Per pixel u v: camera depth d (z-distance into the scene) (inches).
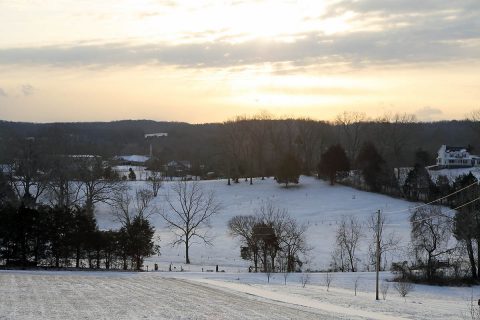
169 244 3262.8
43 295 1323.8
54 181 3649.1
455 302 1729.8
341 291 1802.4
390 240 2906.0
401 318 1192.8
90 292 1414.9
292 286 1840.6
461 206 2513.5
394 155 5767.7
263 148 5876.0
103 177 4407.0
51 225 2352.4
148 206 4220.0
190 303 1261.1
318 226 3671.3
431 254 2498.8
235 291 1556.3
